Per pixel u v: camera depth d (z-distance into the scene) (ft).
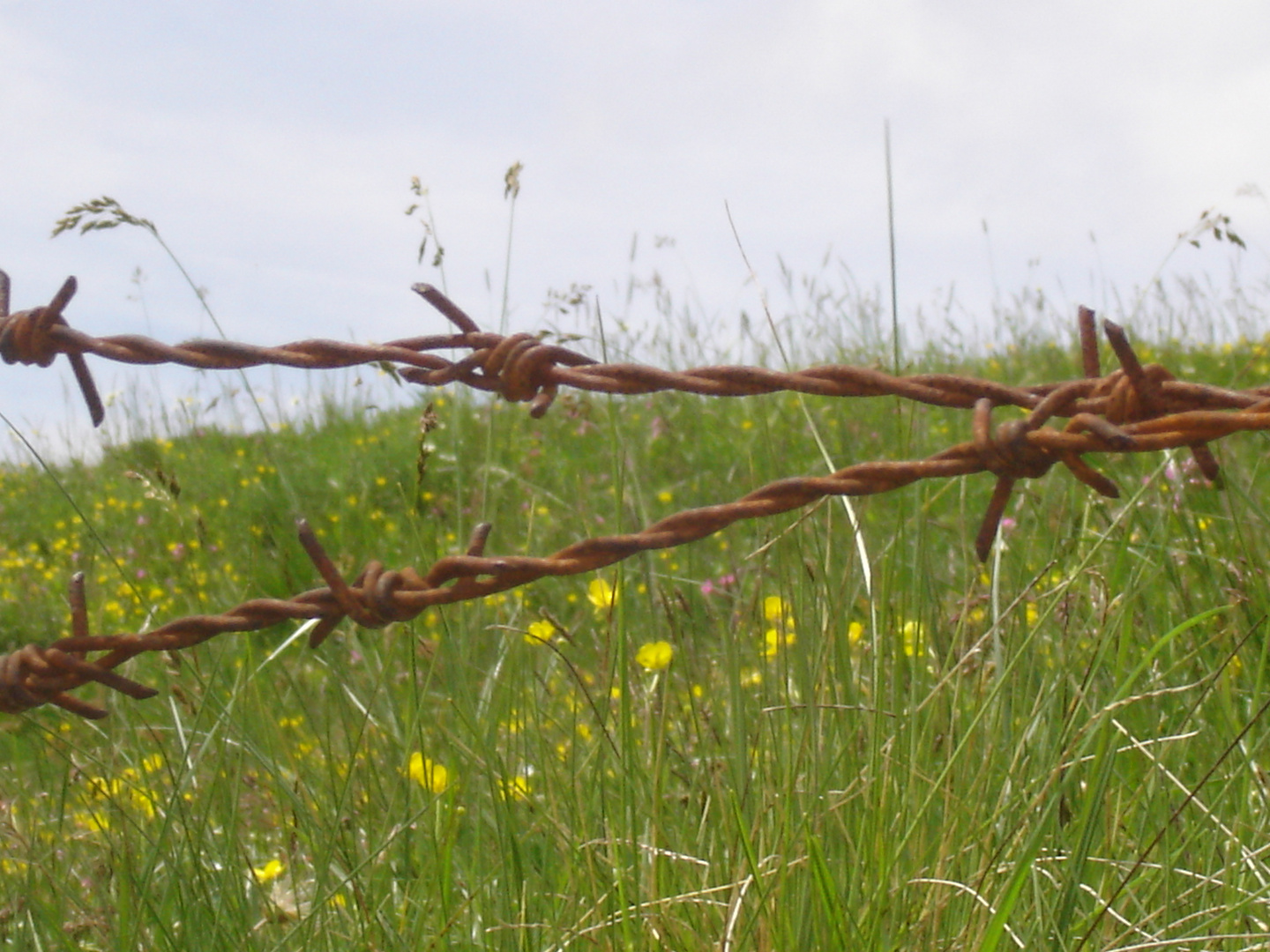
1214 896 5.27
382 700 7.24
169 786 6.84
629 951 4.70
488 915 5.35
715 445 16.44
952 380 3.98
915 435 10.54
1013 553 7.55
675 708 6.43
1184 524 7.47
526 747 6.27
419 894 5.65
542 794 6.33
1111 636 5.73
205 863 6.16
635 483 9.73
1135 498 6.05
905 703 5.98
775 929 4.66
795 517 6.33
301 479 17.79
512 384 4.18
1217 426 3.51
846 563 6.15
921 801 5.41
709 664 6.51
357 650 8.54
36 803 7.25
